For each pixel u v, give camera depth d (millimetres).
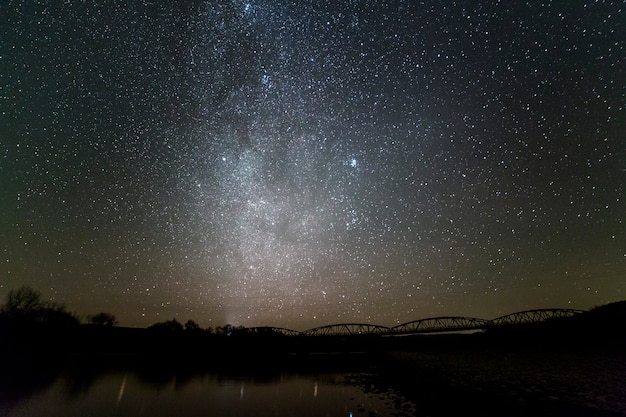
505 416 13773
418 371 29406
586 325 40844
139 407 20109
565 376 20172
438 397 19281
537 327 48781
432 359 38031
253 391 25078
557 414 12922
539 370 23375
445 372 26500
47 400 21250
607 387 16688
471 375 23797
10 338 41219
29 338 42656
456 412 15750
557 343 38750
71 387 25344
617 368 22141
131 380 29469
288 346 64312
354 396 22656
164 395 23453
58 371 33188
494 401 16031
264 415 18469
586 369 22359
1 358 36750
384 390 24344
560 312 58000
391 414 17312
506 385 19000
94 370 34594
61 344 46594
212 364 42969
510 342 47188
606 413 12461
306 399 22172
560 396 15422
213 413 18938
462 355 39875
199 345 58031
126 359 44562
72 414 18578
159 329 59688
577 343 36375
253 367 40219
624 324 36969
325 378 31625
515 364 27828
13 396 22094
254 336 64812
